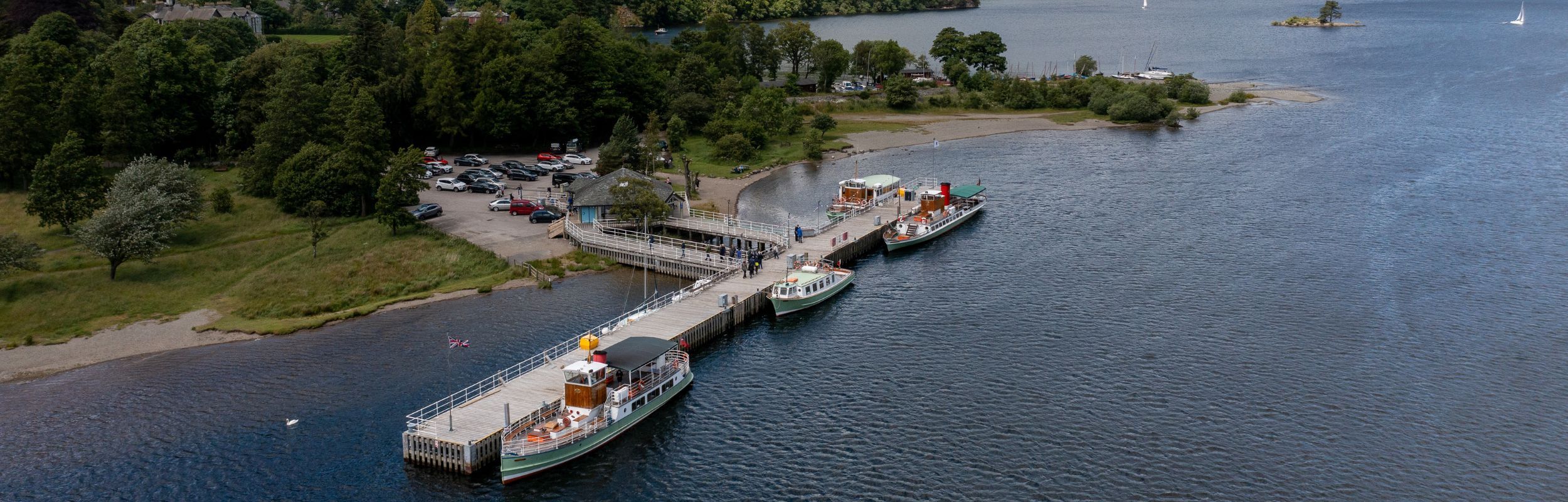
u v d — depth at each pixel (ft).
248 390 398.83
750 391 404.16
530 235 596.29
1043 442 359.05
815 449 358.02
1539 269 531.50
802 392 401.90
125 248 509.76
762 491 332.60
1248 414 377.71
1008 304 494.59
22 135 645.51
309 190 624.18
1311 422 370.94
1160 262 553.23
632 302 495.82
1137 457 348.59
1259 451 352.08
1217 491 328.90
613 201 601.62
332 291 509.35
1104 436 362.53
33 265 513.86
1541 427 367.04
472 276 530.68
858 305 499.92
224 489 331.77
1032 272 541.34
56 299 488.85
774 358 435.94
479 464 341.00
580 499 329.93
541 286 516.73
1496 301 486.79
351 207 625.41
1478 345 435.94
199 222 604.08
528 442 340.59
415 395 392.27
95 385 406.00
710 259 540.93
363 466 344.90
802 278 499.51
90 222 524.11
